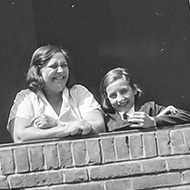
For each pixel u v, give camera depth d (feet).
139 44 34.27
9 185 23.32
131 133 23.99
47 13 34.99
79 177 23.54
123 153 23.81
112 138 23.88
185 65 33.50
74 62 34.42
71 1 35.06
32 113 25.48
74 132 23.82
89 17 34.88
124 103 26.43
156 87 33.58
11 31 34.73
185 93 33.24
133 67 34.14
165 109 26.76
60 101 26.12
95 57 34.47
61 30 34.86
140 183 23.70
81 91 26.61
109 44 34.58
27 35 34.78
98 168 23.66
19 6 34.88
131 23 34.47
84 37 34.78
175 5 33.81
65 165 23.58
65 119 25.67
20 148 23.56
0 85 33.78
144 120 24.44
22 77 34.01
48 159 23.57
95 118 25.38
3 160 23.44
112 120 25.73
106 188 23.58
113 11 34.76
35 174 23.45
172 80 33.50
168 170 23.85
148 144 23.95
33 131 24.48
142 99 27.71
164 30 33.99
